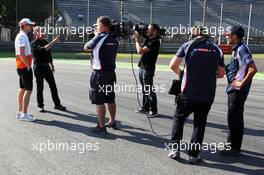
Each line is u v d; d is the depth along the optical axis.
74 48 35.59
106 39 7.99
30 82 9.03
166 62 27.05
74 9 40.97
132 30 9.66
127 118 9.74
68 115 9.81
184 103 6.57
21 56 8.77
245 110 11.22
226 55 29.45
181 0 45.28
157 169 6.29
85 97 12.46
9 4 39.34
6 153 6.85
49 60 10.04
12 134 7.99
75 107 10.81
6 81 15.61
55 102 10.37
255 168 6.48
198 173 6.18
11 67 21.33
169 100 12.44
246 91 6.88
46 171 6.08
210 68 6.46
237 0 48.22
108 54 8.04
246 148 7.57
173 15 44.16
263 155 7.17
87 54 32.78
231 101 6.91
